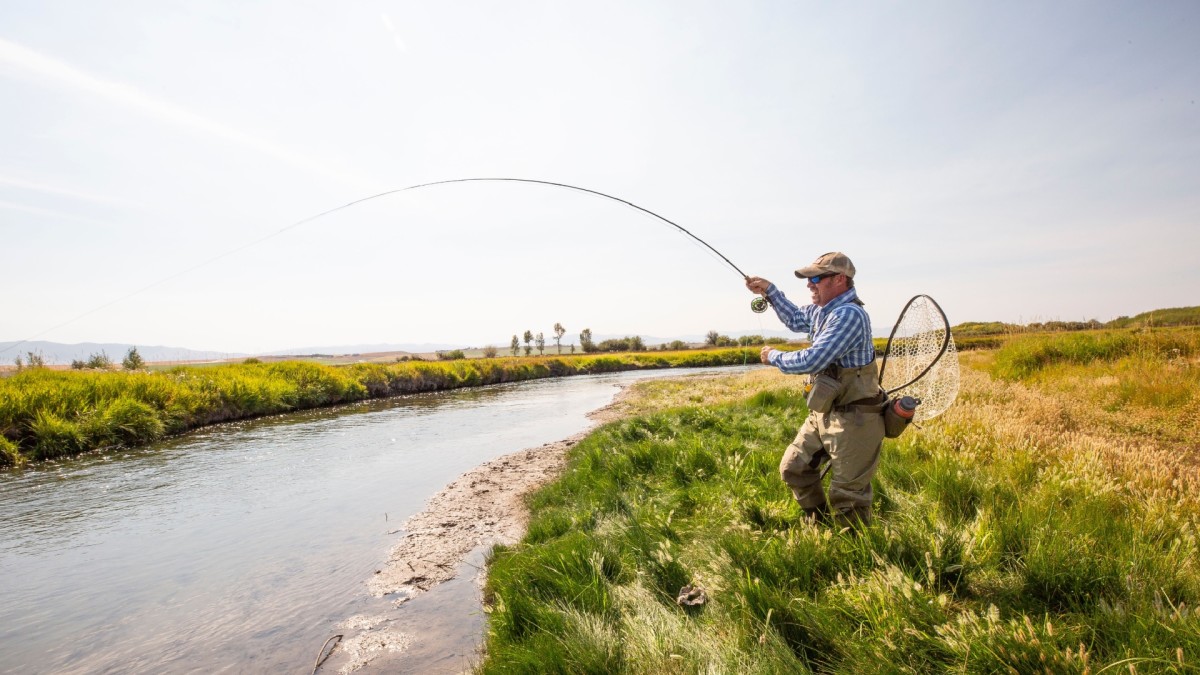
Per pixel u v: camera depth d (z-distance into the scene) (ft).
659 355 183.62
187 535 18.45
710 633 8.55
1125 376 30.86
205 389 47.73
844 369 10.44
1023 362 40.91
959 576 8.45
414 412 55.31
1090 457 13.93
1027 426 19.39
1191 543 8.82
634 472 19.51
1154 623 6.59
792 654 7.41
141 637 11.87
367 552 16.55
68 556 16.74
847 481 10.51
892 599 7.73
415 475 26.89
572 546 12.30
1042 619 7.29
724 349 203.92
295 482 25.66
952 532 9.38
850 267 10.69
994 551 8.96
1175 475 14.12
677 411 32.94
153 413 39.14
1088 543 8.81
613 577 11.23
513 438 38.11
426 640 11.17
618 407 54.65
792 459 11.55
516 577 11.68
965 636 6.68
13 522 20.06
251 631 11.98
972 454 15.75
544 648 8.59
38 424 32.19
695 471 18.29
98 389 38.55
